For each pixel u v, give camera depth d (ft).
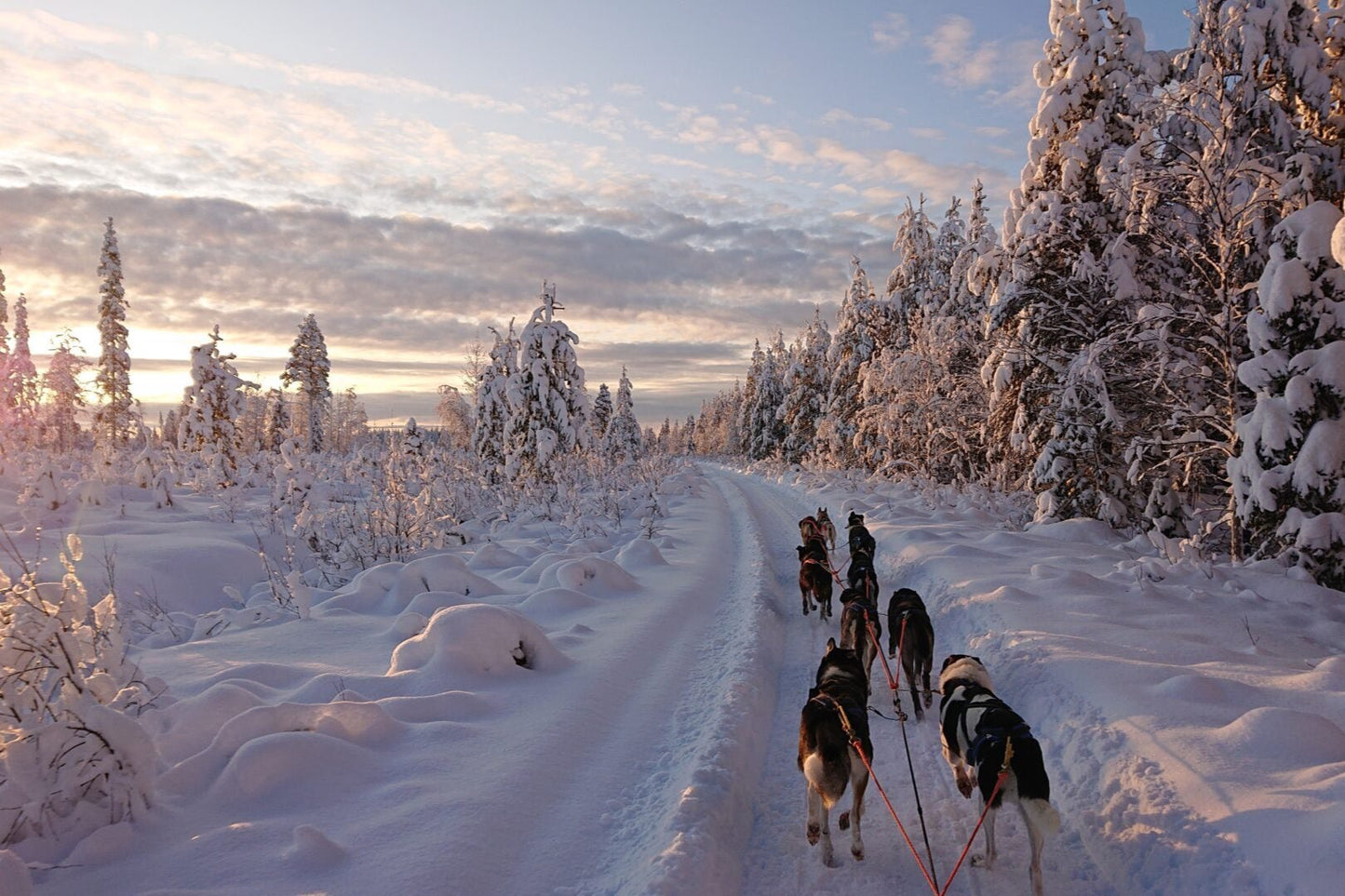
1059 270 53.93
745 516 75.72
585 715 20.97
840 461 126.93
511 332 101.35
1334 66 40.52
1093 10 51.24
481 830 14.32
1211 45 42.22
